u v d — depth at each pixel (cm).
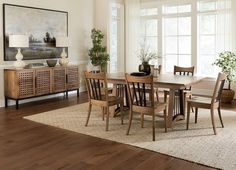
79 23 720
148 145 330
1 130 395
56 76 600
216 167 266
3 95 556
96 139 355
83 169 265
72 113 495
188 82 381
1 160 288
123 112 453
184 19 700
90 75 394
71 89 643
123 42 798
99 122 434
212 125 387
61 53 667
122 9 790
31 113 498
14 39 518
